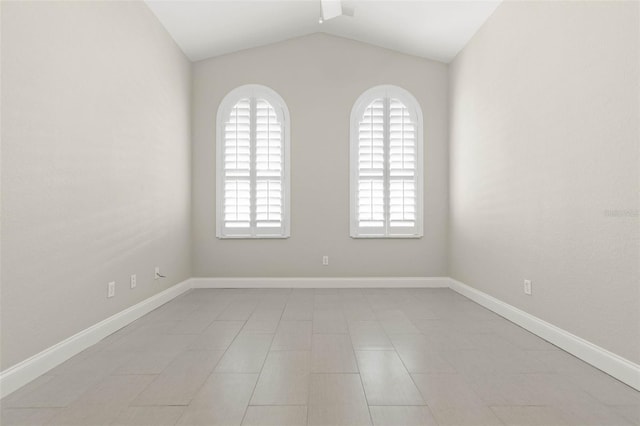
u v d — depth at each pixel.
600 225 2.21
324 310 3.62
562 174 2.56
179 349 2.54
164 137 3.96
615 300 2.10
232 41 4.56
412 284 4.78
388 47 4.81
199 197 4.76
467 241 4.23
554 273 2.66
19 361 1.99
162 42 3.94
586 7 2.32
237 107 4.75
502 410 1.72
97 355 2.43
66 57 2.38
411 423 1.61
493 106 3.60
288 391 1.91
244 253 4.77
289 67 4.82
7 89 1.92
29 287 2.06
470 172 4.15
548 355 2.43
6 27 1.92
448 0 3.63
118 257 3.02
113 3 2.97
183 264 4.50
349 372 2.15
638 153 1.94
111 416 1.67
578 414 1.68
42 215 2.17
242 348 2.55
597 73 2.23
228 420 1.63
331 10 3.94
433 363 2.29
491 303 3.61
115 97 2.99
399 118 4.79
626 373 2.00
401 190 4.75
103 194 2.80
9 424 1.60
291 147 4.78
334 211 4.79
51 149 2.24
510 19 3.28
